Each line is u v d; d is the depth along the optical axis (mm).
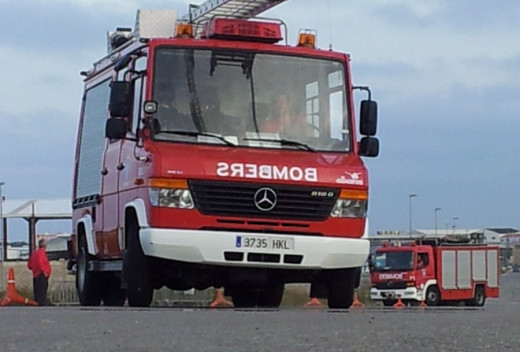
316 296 12734
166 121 11664
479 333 6387
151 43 11875
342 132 12305
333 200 11734
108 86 14320
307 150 12016
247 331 6574
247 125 11883
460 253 44156
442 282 43406
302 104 12180
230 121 11852
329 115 12297
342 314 9125
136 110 12008
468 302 44719
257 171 11453
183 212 11227
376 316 8664
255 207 11430
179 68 11875
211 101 11867
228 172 11352
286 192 11531
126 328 6871
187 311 9633
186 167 11258
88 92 15703
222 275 12016
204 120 11758
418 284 42438
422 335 6227
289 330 6656
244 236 11336
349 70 12555
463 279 44125
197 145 11648
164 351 5312
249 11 18266
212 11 17859
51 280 31562
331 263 11688
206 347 5496
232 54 12109
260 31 12219
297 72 12297
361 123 12469
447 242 44406
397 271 42500
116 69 12805
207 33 12297
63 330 6723
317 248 11578
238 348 5430
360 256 11875
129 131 12172
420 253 42719
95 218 14117
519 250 131750
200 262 11281
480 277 44812
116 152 13023
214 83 11945
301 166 11672
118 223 12695
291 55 12328
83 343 5762
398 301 42375
